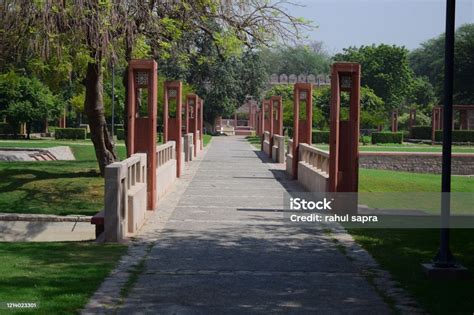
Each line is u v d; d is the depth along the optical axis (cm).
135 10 1675
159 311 655
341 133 1347
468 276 796
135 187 1211
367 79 7400
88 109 1920
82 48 1594
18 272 806
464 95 6612
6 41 1658
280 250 984
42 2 1495
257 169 2545
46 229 1448
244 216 1327
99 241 1045
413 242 1054
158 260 900
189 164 2788
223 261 901
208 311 658
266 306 679
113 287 744
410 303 689
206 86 6172
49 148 3381
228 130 7081
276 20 2006
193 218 1295
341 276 818
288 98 6375
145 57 1759
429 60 10225
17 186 1792
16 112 4634
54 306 658
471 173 3516
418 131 6216
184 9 1833
